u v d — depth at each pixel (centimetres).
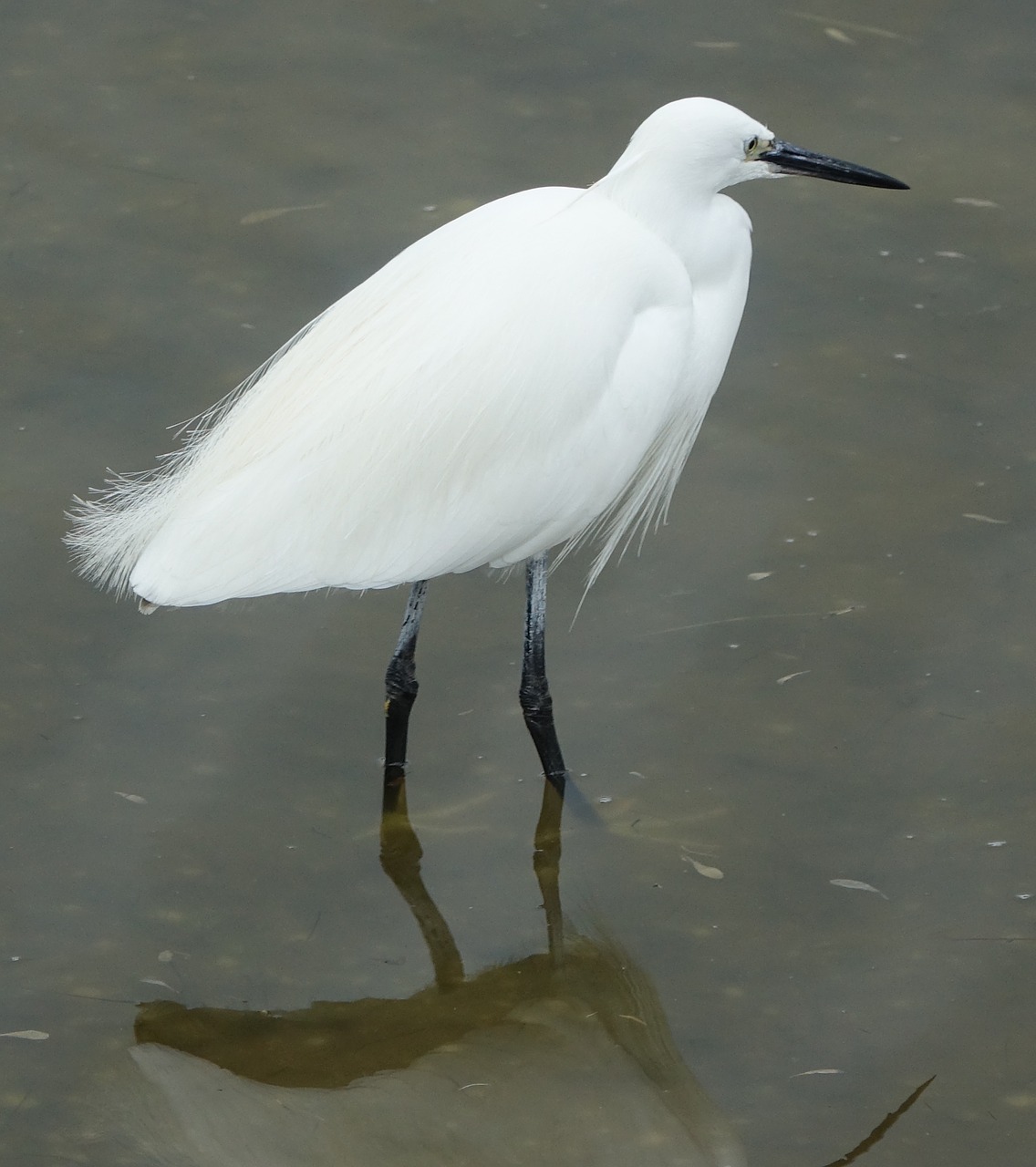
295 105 1413
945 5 1516
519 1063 802
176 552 857
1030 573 1059
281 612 1052
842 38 1484
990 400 1178
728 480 1133
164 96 1417
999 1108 765
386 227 1300
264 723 977
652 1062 796
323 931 863
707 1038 806
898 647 1017
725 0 1520
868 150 1369
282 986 833
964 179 1353
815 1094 775
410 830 923
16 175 1335
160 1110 766
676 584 1067
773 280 1277
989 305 1250
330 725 981
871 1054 794
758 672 1007
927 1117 761
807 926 863
